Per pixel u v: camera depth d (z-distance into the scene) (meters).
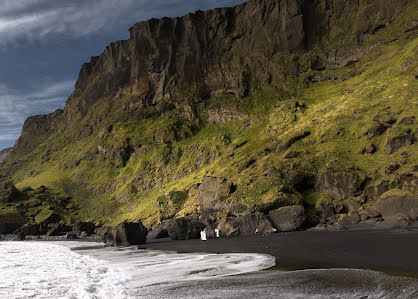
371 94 78.19
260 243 40.09
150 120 151.62
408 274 18.95
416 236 31.52
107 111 172.12
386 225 42.59
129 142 143.38
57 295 19.47
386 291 16.08
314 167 63.16
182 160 123.00
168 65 157.75
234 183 67.31
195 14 159.62
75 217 118.31
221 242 46.53
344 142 66.56
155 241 61.66
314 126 78.88
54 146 193.12
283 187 57.97
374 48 112.12
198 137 129.88
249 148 100.00
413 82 70.00
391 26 112.38
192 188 86.19
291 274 21.44
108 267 31.19
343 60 120.31
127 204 117.31
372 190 52.03
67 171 157.38
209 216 61.66
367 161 58.44
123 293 19.22
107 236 61.50
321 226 49.62
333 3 132.62
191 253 38.38
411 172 47.00
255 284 19.45
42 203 125.94
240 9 153.38
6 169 189.88
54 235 105.62
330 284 18.14
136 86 165.62
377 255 25.03
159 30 160.75
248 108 128.00
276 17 139.25
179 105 149.12
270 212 53.97
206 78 150.62
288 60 131.12
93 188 138.12
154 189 117.38
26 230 107.44
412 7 110.06
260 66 138.12
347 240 33.81
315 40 131.50
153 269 27.86
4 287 22.77
